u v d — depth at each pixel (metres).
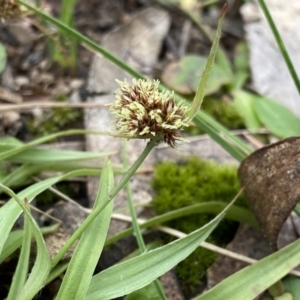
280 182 0.08
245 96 0.13
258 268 0.07
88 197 0.10
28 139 0.12
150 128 0.06
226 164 0.11
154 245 0.09
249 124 0.12
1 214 0.07
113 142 0.11
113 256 0.09
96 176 0.10
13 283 0.07
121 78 0.13
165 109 0.06
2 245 0.07
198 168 0.11
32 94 0.13
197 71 0.13
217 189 0.10
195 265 0.09
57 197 0.10
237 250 0.09
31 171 0.09
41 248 0.06
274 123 0.12
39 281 0.06
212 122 0.10
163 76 0.13
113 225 0.10
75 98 0.13
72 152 0.09
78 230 0.07
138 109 0.06
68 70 0.13
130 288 0.07
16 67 0.13
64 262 0.08
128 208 0.09
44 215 0.10
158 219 0.09
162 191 0.10
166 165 0.11
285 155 0.08
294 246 0.08
